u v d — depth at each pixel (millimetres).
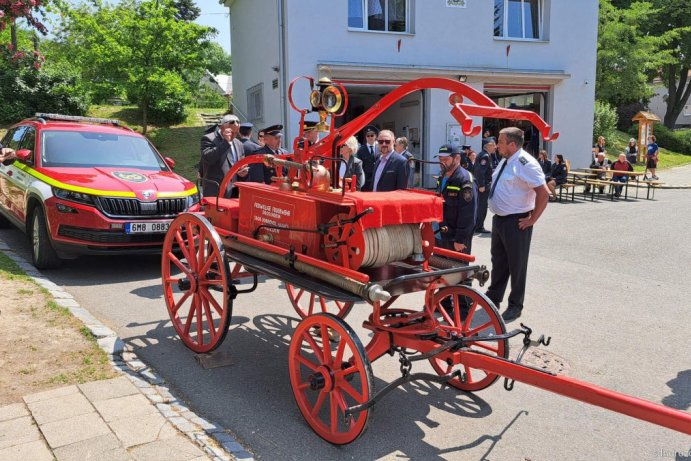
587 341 5066
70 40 20500
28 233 6969
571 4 16922
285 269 3756
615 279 7230
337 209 3738
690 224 11305
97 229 6281
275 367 4395
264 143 7234
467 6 15750
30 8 10320
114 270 7012
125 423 3312
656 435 3521
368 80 14977
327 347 3385
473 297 4023
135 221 6422
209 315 4438
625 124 33156
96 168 7078
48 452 2986
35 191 6539
